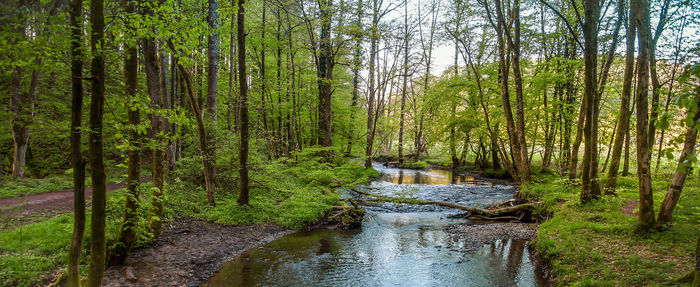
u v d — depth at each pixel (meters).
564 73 16.98
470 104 23.80
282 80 20.84
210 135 12.18
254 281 6.64
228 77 18.91
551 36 17.44
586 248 6.89
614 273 5.71
